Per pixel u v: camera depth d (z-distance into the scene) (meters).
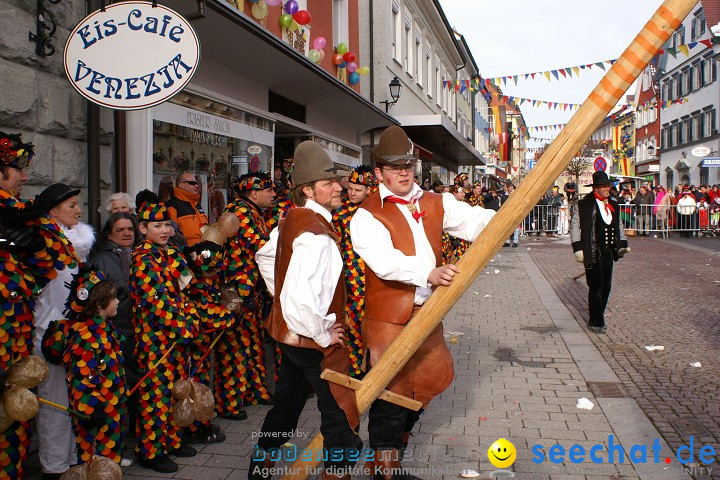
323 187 3.65
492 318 8.83
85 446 3.57
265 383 5.31
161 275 4.04
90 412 3.52
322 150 3.71
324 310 3.24
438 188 14.63
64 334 3.59
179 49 4.65
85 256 4.16
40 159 5.11
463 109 39.34
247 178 5.03
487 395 5.41
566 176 41.88
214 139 8.74
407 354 3.22
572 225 8.02
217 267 4.50
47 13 5.20
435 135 20.55
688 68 40.91
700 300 9.99
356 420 3.28
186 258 4.42
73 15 5.61
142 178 6.67
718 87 36.50
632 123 57.94
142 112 6.67
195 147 8.16
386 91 19.11
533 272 13.65
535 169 3.01
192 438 4.43
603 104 2.91
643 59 2.83
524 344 7.27
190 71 4.64
